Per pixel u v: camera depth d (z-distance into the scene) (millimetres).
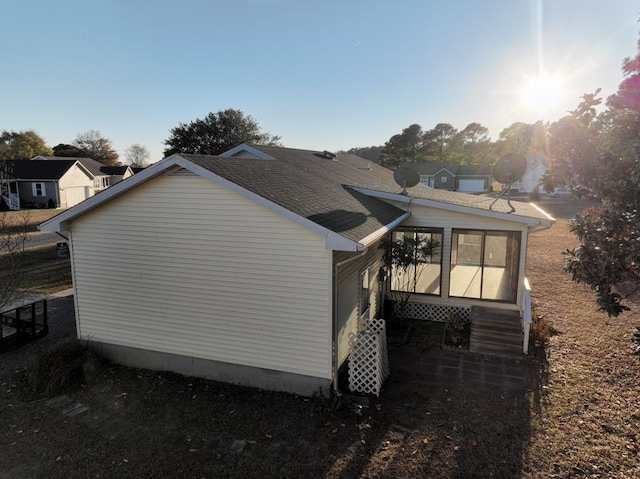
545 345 9914
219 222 8016
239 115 58594
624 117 5773
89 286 9281
